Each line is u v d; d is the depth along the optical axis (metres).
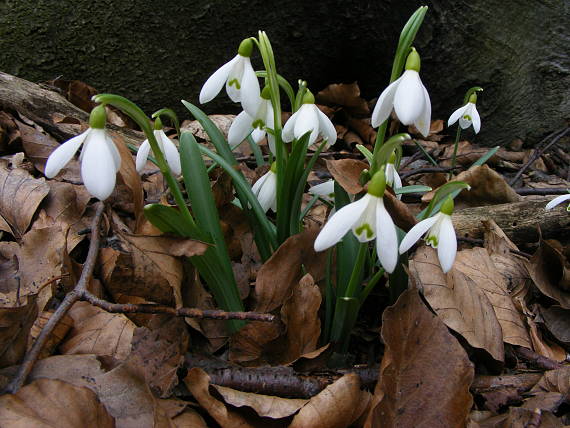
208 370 0.21
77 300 0.20
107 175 0.18
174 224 0.21
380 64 0.60
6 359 0.18
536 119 0.62
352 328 0.24
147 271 0.22
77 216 0.28
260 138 0.28
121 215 0.30
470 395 0.19
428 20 0.57
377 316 0.28
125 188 0.30
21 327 0.18
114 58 0.49
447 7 0.57
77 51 0.48
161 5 0.47
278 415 0.19
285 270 0.25
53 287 0.23
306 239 0.25
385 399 0.19
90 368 0.19
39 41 0.46
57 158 0.18
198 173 0.23
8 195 0.28
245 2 0.49
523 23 0.58
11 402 0.16
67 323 0.21
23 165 0.32
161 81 0.51
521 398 0.23
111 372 0.18
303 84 0.25
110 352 0.21
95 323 0.22
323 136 0.25
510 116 0.63
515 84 0.61
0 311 0.17
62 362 0.19
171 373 0.20
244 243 0.30
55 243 0.24
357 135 0.62
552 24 0.58
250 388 0.20
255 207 0.24
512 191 0.40
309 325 0.23
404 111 0.19
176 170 0.24
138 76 0.50
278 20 0.52
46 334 0.19
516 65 0.60
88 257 0.23
